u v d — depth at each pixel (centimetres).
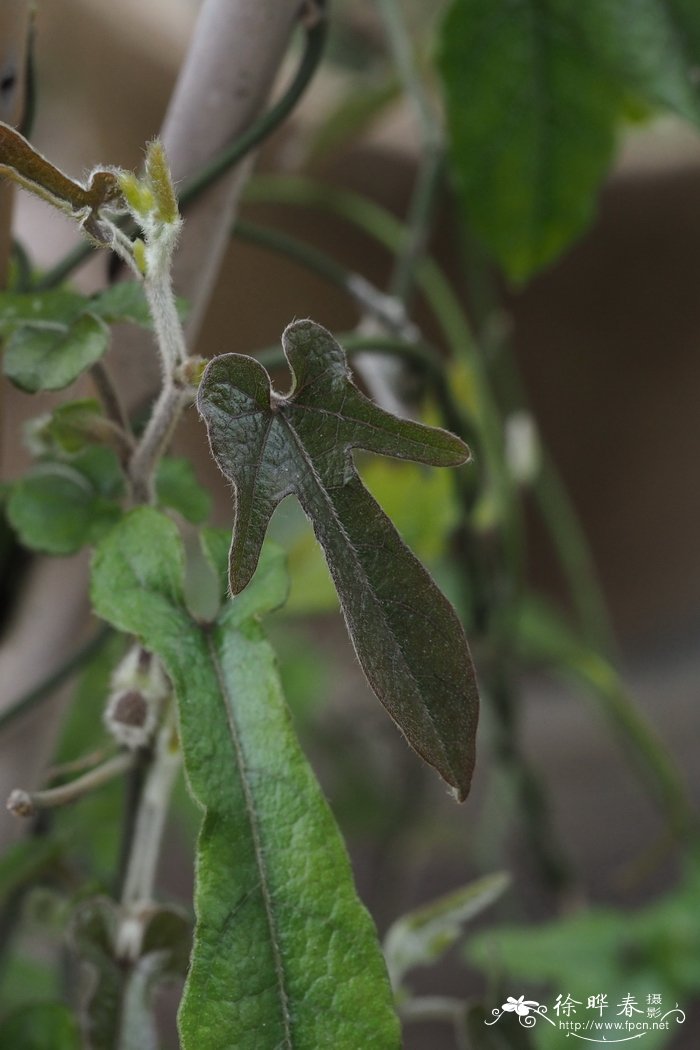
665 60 78
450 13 79
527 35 81
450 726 58
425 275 106
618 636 180
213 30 67
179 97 68
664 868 175
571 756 173
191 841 117
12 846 70
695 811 166
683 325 144
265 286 125
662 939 99
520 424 106
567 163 87
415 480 92
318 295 128
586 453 158
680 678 177
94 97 94
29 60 67
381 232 107
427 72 113
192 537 106
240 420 57
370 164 124
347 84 128
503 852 146
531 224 90
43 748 78
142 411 68
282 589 61
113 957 64
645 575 172
